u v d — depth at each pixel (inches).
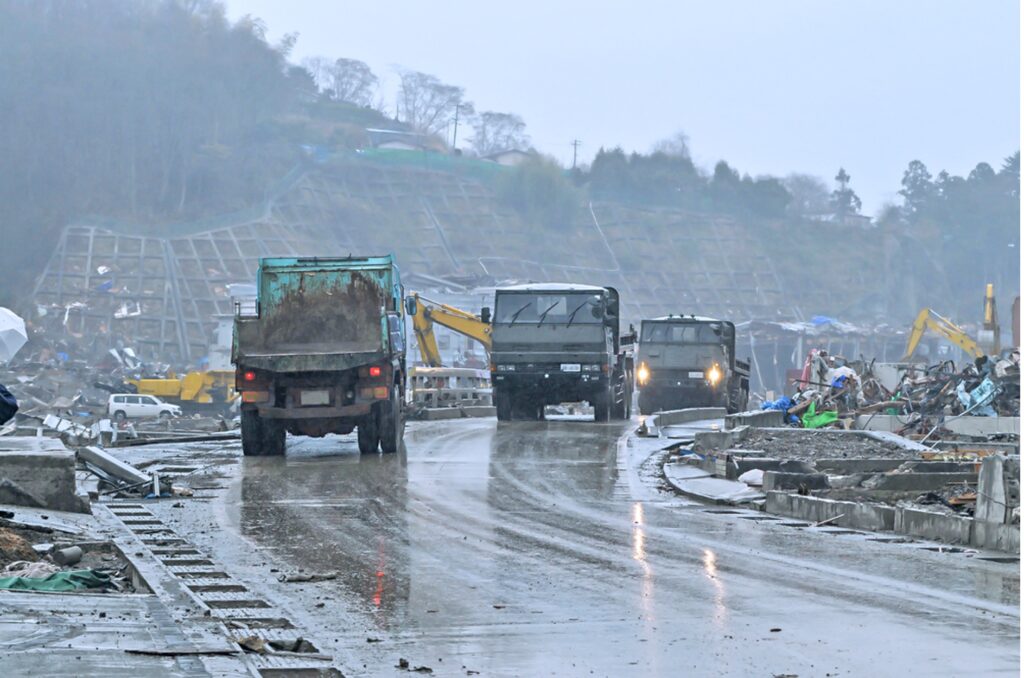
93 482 1037.8
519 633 461.4
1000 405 1939.0
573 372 1923.0
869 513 810.8
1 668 358.6
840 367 2156.7
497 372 1941.4
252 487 1063.6
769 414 1875.0
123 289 6737.2
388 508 908.6
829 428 1699.1
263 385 1327.5
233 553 687.7
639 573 607.2
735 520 863.1
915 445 1416.1
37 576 579.8
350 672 400.5
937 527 749.3
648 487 1095.0
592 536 757.9
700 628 466.0
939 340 7701.8
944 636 446.9
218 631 438.6
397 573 611.5
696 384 2554.1
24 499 848.9
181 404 4227.4
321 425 1362.0
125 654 387.5
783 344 7214.6
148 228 7332.7
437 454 1378.0
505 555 672.4
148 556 661.3
